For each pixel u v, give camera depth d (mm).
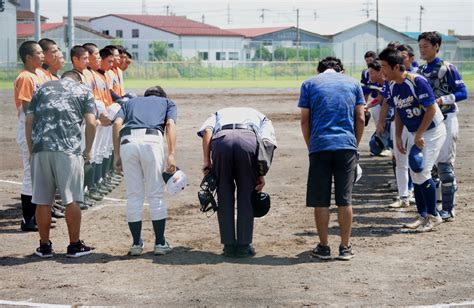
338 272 7188
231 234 7770
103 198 11375
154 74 54844
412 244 8320
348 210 7633
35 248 8336
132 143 7836
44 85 7949
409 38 81000
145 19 78125
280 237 8766
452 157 9422
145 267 7426
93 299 6387
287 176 13344
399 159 10297
